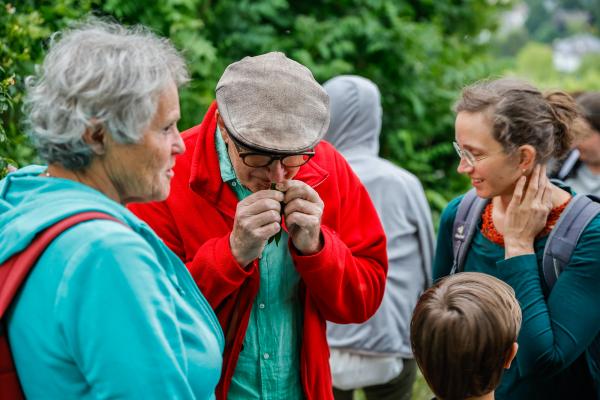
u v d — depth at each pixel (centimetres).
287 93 167
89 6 321
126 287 125
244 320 184
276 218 170
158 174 143
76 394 128
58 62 134
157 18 363
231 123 165
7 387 130
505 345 159
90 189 138
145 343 125
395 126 498
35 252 127
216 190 187
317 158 199
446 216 233
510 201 208
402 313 293
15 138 245
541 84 840
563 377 208
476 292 162
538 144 197
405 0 534
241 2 436
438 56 526
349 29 472
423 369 166
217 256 174
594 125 296
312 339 193
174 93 141
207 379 143
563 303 195
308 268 180
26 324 127
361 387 292
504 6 648
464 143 203
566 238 197
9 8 254
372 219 209
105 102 131
